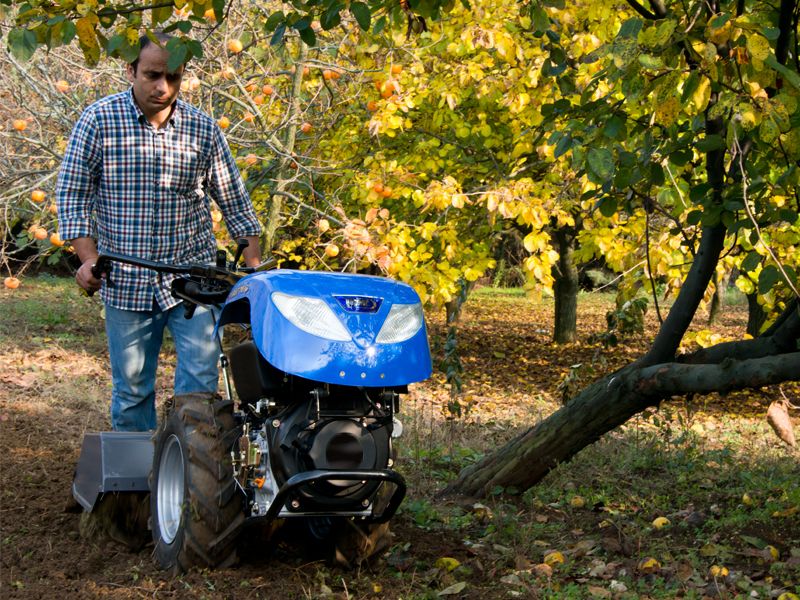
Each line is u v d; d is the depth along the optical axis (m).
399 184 9.66
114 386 4.89
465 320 24.92
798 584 4.25
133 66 4.59
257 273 4.15
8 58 8.75
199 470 3.96
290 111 9.63
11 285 8.59
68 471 5.84
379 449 3.84
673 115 3.78
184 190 4.77
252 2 9.13
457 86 9.85
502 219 11.80
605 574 4.44
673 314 5.24
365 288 3.91
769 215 4.62
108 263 4.29
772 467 6.74
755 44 3.56
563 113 4.57
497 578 4.35
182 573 4.01
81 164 4.59
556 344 19.36
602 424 5.41
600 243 10.17
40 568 4.14
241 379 3.94
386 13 4.93
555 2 4.86
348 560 4.22
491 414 9.87
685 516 5.41
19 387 9.13
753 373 4.58
